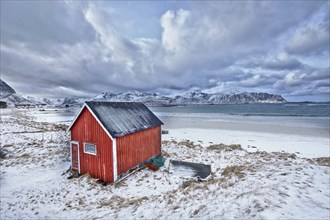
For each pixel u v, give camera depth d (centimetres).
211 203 574
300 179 681
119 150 1017
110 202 754
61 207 733
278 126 3494
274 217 436
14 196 842
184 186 867
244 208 495
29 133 2284
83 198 819
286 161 962
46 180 1030
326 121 4175
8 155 1461
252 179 711
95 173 1052
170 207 616
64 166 1245
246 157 1384
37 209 719
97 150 1037
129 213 617
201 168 1123
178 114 7388
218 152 1628
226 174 889
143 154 1244
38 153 1519
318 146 1958
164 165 1233
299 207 480
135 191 876
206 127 3509
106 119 1030
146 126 1269
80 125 1108
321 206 489
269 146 1977
